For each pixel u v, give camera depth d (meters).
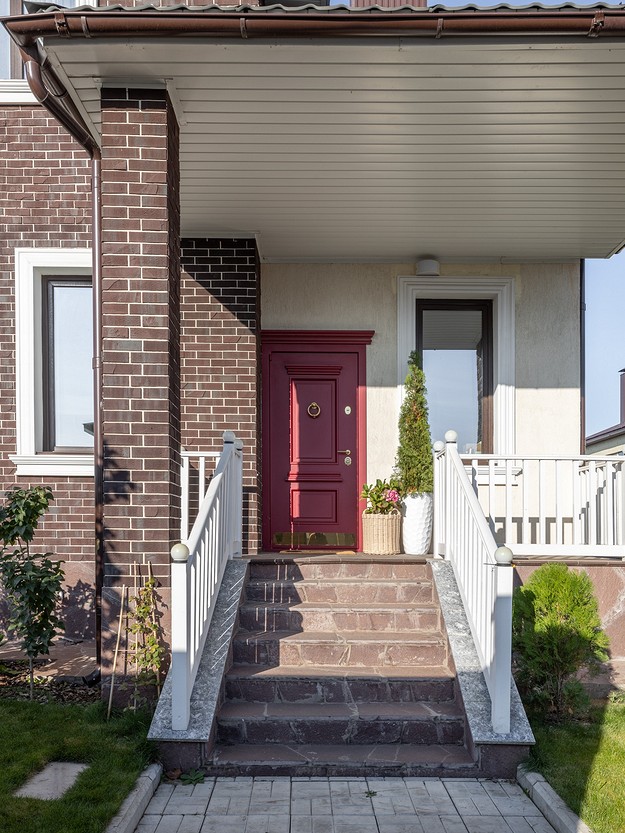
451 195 6.95
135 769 4.33
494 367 8.82
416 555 7.71
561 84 5.11
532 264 8.74
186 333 7.89
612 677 6.15
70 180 7.71
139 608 5.05
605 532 7.06
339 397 8.70
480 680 5.05
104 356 5.22
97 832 3.62
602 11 4.49
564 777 4.32
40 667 6.38
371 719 4.97
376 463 8.61
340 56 4.80
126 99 5.25
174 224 5.49
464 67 4.92
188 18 4.55
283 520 8.62
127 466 5.19
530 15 4.52
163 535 5.18
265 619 5.98
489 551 4.82
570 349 8.68
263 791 4.39
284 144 5.95
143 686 5.09
